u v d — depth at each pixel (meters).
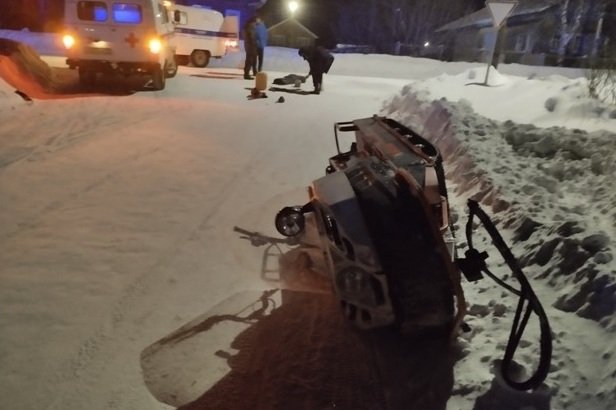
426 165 3.39
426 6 50.09
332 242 3.21
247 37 17.02
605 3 31.56
